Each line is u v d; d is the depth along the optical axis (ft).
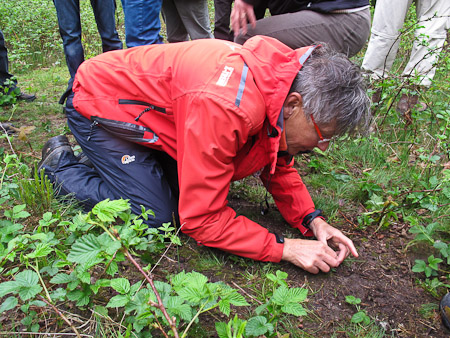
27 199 6.66
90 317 4.90
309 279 5.91
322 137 5.36
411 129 10.16
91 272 5.57
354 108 5.04
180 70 5.46
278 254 5.75
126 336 4.04
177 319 4.12
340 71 5.01
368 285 5.89
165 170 7.38
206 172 5.13
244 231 5.65
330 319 5.25
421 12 11.49
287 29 8.20
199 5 12.67
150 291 4.24
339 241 6.16
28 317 4.52
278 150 5.71
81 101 6.50
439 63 10.79
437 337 5.05
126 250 4.21
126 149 6.59
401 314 5.40
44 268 4.80
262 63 5.09
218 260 6.12
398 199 7.85
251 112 4.91
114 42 12.44
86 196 6.82
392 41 11.01
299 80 5.08
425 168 8.41
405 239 6.88
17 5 26.61
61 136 8.20
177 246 6.41
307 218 6.52
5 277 5.35
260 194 8.07
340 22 8.14
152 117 6.13
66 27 10.98
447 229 7.06
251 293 5.57
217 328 3.71
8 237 5.33
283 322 5.05
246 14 7.84
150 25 9.88
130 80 6.06
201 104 4.99
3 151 8.54
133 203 6.49
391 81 10.40
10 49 20.80
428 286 5.81
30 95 13.30
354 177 8.92
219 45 5.55
